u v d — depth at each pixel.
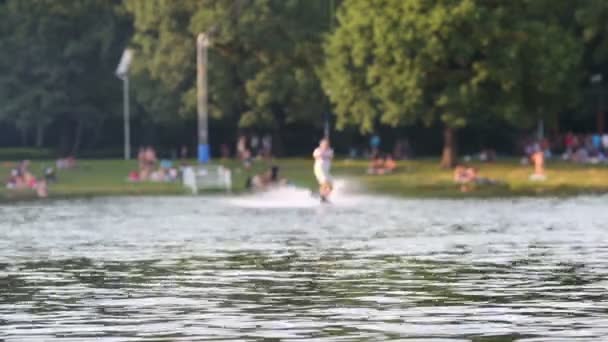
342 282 65.12
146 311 54.94
